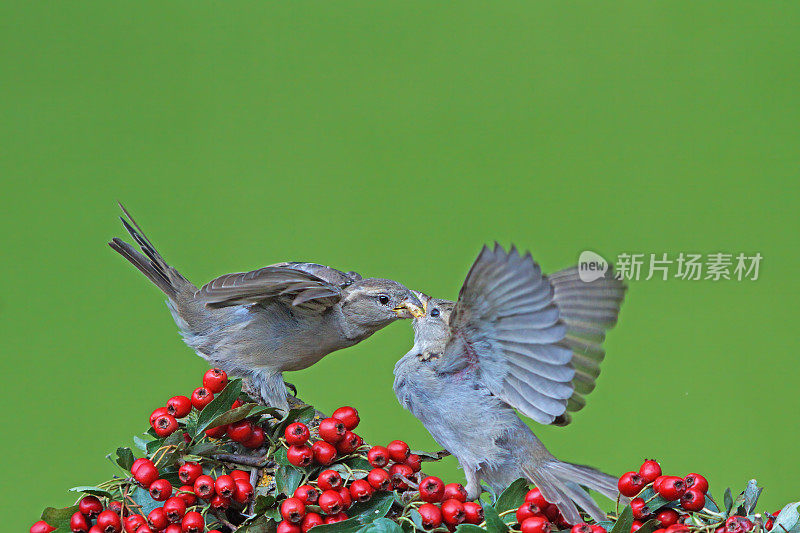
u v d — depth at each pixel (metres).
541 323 6.54
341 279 6.74
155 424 6.55
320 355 6.74
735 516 6.52
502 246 6.52
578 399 6.59
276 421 6.57
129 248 6.76
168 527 6.53
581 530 6.52
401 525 6.53
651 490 6.54
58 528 6.54
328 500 6.52
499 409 6.60
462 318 6.56
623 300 6.58
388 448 6.55
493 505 6.56
